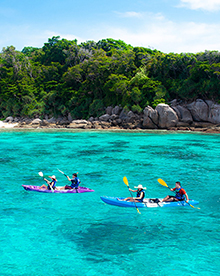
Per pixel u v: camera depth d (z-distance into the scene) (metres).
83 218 10.59
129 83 72.44
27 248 8.16
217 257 7.73
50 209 11.59
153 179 17.17
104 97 81.44
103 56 89.44
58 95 88.69
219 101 59.19
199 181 16.69
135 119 67.19
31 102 90.75
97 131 59.72
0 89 101.50
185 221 10.34
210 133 52.81
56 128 71.31
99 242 8.59
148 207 11.80
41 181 16.55
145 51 92.31
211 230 9.54
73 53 98.38
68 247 8.25
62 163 22.45
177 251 8.06
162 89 68.25
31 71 102.75
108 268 7.16
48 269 7.09
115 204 11.89
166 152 28.78
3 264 7.29
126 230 9.50
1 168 20.20
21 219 10.41
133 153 28.03
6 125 80.00
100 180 16.88
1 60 110.44
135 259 7.60
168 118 60.69
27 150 29.92
